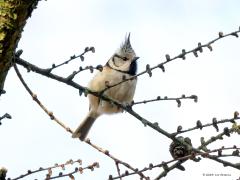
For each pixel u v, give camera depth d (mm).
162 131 7152
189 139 7113
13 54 6332
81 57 7059
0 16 6078
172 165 6863
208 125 6902
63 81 7195
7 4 6102
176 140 7047
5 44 6051
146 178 6680
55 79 7172
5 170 6180
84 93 7379
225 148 6703
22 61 6977
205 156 6742
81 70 7105
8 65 6188
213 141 7027
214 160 6789
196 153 6754
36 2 6375
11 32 6090
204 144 7035
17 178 6402
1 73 6145
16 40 6180
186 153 6996
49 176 6613
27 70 7023
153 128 7246
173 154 7043
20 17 6156
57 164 6715
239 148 6676
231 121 6820
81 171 6715
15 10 6105
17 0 6113
